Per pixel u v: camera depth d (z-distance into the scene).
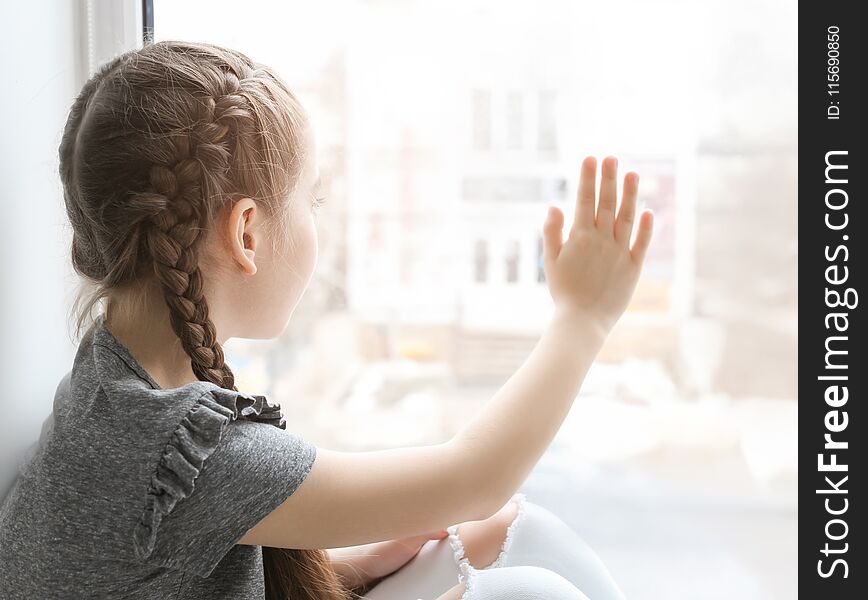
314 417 1.26
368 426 1.26
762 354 1.21
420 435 1.25
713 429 1.22
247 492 0.67
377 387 1.25
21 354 0.95
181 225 0.72
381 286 1.23
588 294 0.87
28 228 0.96
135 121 0.72
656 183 1.19
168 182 0.71
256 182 0.75
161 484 0.64
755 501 1.23
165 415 0.67
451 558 0.95
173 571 0.68
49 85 1.00
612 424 1.24
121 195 0.72
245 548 0.76
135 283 0.75
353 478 0.72
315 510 0.70
